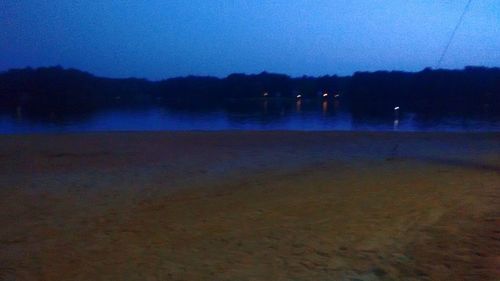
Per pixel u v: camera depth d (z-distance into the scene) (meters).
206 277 7.55
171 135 28.66
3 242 9.52
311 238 9.33
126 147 23.56
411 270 7.65
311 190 13.59
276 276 7.54
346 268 7.81
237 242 9.21
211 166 18.17
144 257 8.52
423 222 10.24
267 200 12.51
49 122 51.19
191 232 9.91
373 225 10.08
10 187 14.57
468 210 11.12
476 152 21.67
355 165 18.06
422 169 16.98
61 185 14.84
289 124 47.31
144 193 13.70
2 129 42.41
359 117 55.03
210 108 78.25
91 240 9.55
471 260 7.97
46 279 7.63
